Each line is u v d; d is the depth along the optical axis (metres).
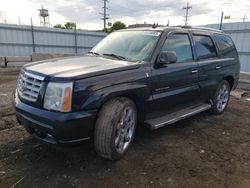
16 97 3.28
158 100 3.71
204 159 3.51
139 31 4.31
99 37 31.11
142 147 3.76
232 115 5.70
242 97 7.80
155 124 3.68
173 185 2.88
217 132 4.57
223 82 5.48
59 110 2.72
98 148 3.09
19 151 3.46
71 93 2.73
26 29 24.59
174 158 3.48
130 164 3.26
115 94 3.05
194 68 4.37
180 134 4.37
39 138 3.00
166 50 3.90
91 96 2.84
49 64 3.32
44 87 2.82
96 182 2.86
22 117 3.02
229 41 5.81
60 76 2.78
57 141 2.81
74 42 28.84
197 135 4.37
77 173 3.01
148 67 3.54
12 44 23.94
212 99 5.27
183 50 4.29
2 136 3.92
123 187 2.80
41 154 3.40
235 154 3.72
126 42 4.15
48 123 2.73
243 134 4.54
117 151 3.21
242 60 18.89
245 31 18.44
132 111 3.39
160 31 4.04
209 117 5.43
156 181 2.93
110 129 3.00
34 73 3.00
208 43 5.04
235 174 3.17
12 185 2.74
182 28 4.47
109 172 3.06
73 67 3.13
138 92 3.35
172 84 3.93
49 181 2.84
